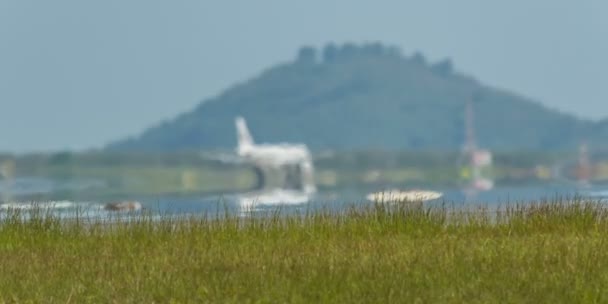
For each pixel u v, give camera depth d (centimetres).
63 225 10544
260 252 8431
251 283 7106
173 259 8219
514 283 6881
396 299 6612
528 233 9400
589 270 7125
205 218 10250
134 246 9162
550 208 10106
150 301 6831
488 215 10469
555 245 8125
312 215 10225
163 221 10225
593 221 9775
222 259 8144
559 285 6762
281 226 9888
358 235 9531
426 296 6650
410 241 8819
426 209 10488
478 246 8200
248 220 10400
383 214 10144
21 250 9306
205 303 6712
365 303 6556
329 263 7688
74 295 7031
